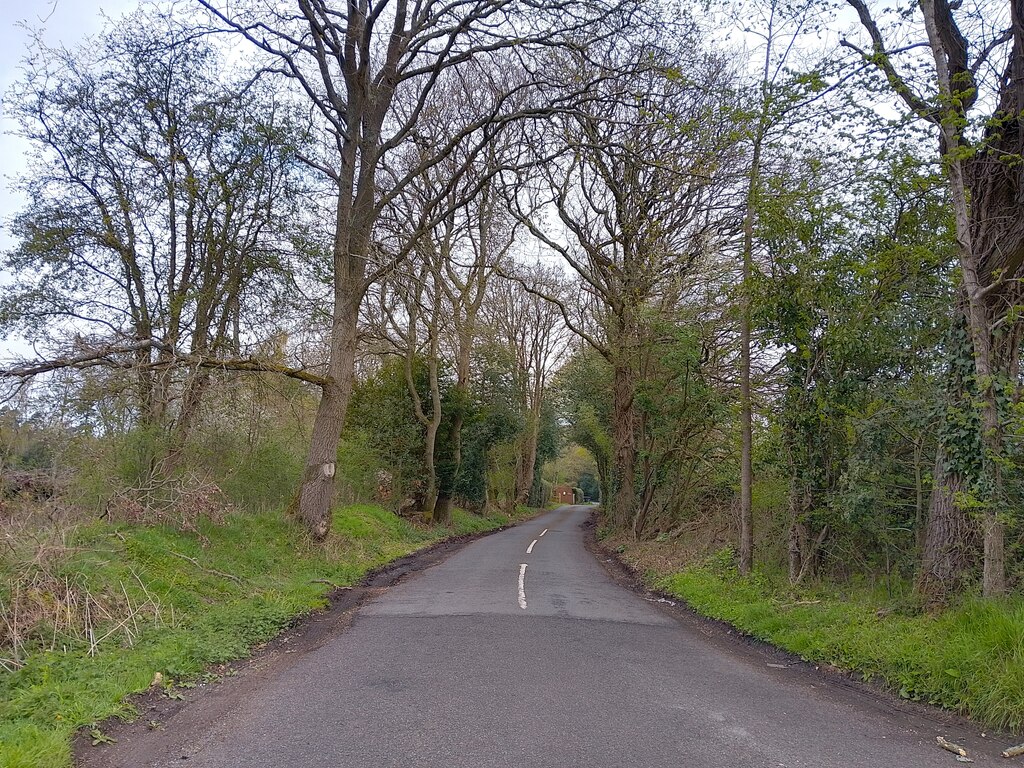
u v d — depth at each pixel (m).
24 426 11.62
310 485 15.83
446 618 9.97
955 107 8.21
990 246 8.70
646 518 23.19
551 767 4.60
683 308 19.45
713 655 8.12
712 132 13.34
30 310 14.58
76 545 9.21
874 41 9.69
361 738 5.10
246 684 6.65
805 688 6.77
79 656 7.02
